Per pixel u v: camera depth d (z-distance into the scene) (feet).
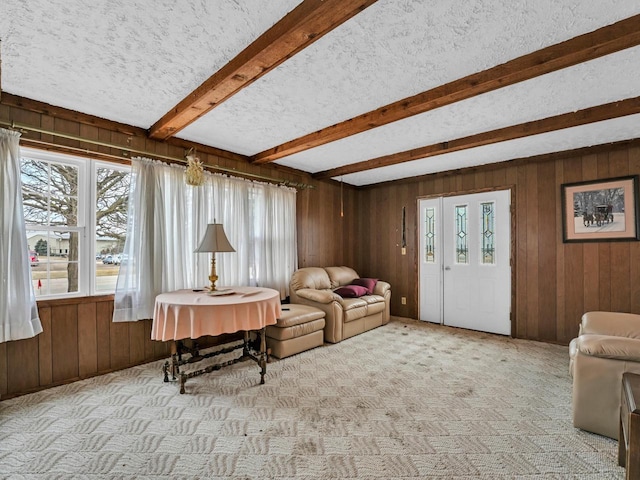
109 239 10.57
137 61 6.72
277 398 8.07
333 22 5.10
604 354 6.34
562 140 11.32
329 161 14.46
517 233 13.84
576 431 6.69
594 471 5.50
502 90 7.75
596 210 12.02
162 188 10.61
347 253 18.74
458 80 7.36
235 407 7.61
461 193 15.52
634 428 4.36
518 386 8.84
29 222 8.71
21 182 8.04
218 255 12.08
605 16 5.28
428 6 5.02
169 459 5.76
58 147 8.85
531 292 13.46
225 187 12.51
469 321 15.16
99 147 9.61
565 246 12.73
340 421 7.04
